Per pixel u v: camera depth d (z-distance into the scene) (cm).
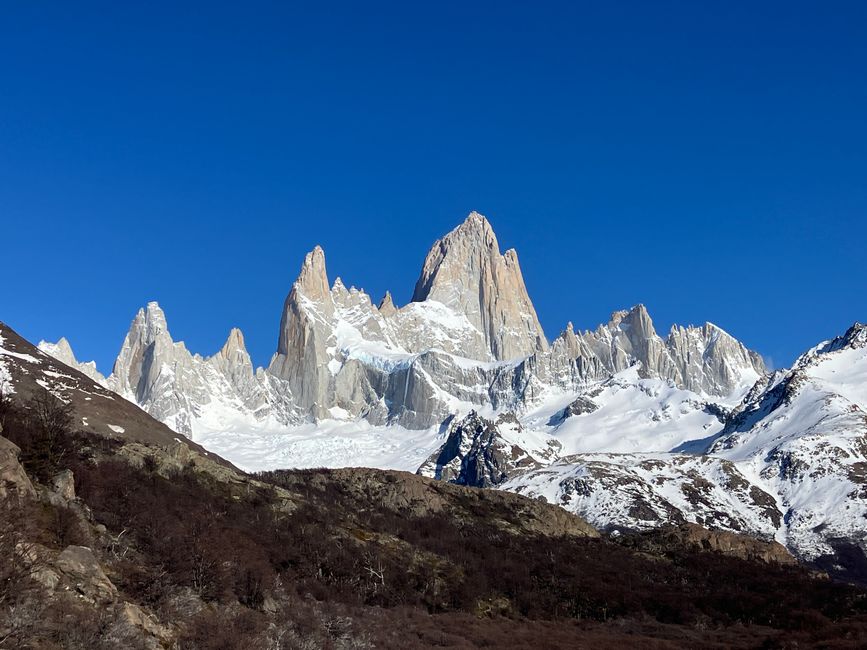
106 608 6788
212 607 8494
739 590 16800
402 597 12781
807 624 14450
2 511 7062
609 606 14750
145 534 9138
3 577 6312
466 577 14688
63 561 6938
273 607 9431
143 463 13962
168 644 7106
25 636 5988
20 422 10069
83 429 16950
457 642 10500
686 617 14625
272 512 14375
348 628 9619
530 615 13700
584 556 18388
